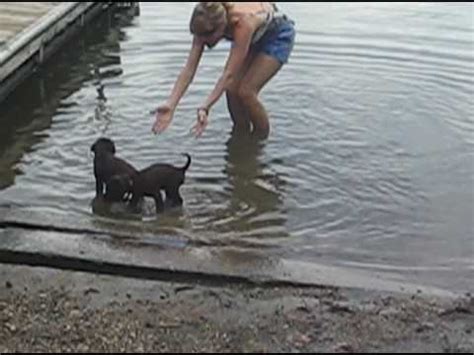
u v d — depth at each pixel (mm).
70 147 7246
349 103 8344
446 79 9031
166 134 7539
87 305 4652
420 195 6496
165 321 4488
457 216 6180
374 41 10375
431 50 10008
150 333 4371
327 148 7305
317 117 7980
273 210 6215
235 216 6098
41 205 6152
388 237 5879
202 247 5492
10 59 8289
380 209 6273
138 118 7910
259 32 7203
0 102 8320
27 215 5848
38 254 5199
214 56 9656
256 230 5895
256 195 6438
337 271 5207
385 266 5477
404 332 4434
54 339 4324
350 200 6398
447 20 11477
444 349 4289
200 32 6871
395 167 6957
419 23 11312
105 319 4508
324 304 4707
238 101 7500
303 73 9172
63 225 5715
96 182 6305
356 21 11414
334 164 7004
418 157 7145
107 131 7609
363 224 6051
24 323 4465
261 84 7457
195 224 5938
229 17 6973
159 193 6109
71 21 10391
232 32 6996
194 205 6230
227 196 6410
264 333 4391
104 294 4777
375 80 9008
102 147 6262
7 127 7711
